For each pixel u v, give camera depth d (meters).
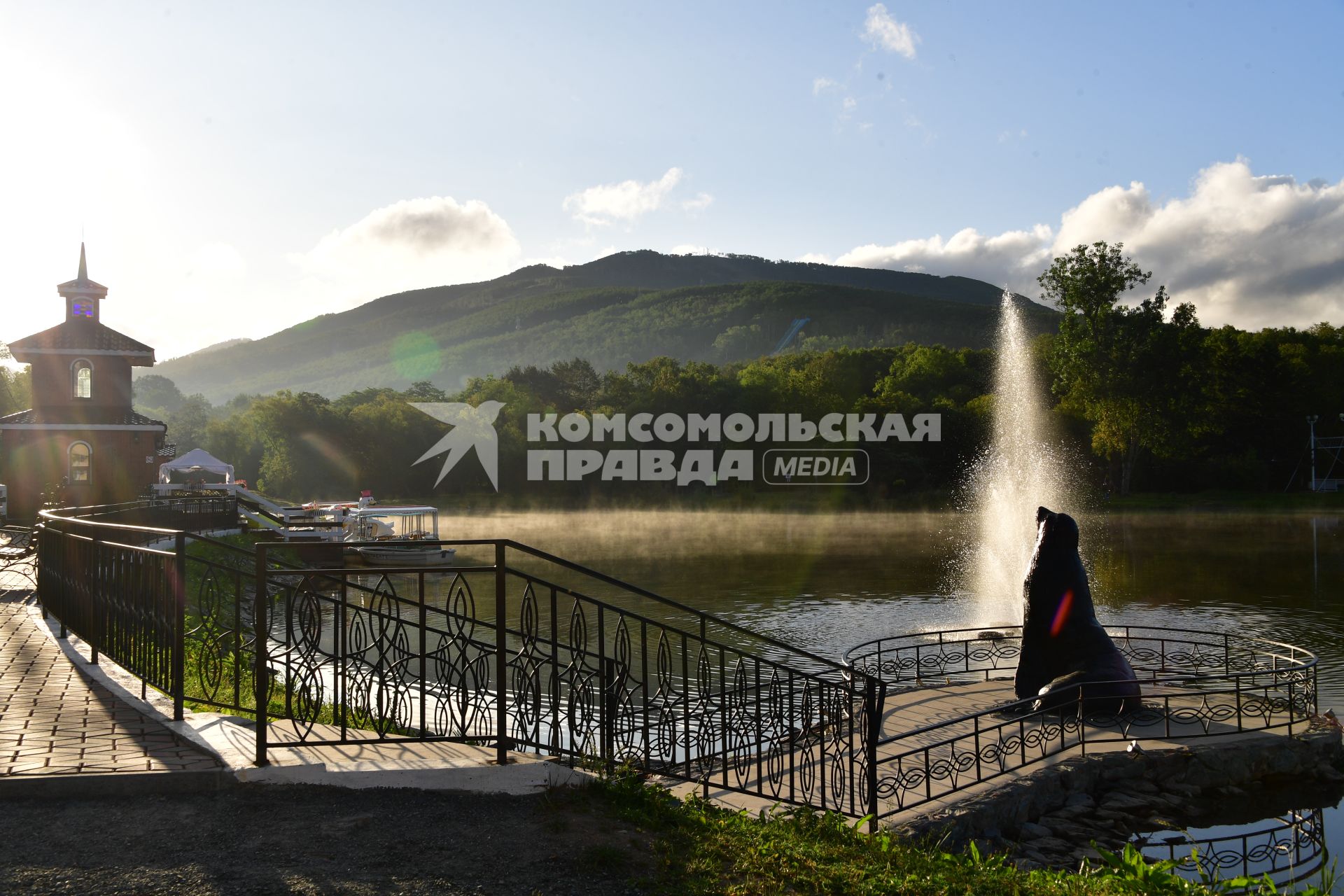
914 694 13.64
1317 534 52.81
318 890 4.15
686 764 7.62
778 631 23.55
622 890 4.46
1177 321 72.50
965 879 5.98
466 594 6.30
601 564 40.72
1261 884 5.70
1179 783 10.60
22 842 4.54
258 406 94.25
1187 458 78.94
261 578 5.75
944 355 106.25
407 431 95.00
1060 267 71.75
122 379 43.22
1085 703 12.02
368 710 6.41
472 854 4.65
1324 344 93.19
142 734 6.35
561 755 6.54
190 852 4.49
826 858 5.70
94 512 14.76
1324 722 11.82
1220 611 26.28
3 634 10.71
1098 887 6.03
